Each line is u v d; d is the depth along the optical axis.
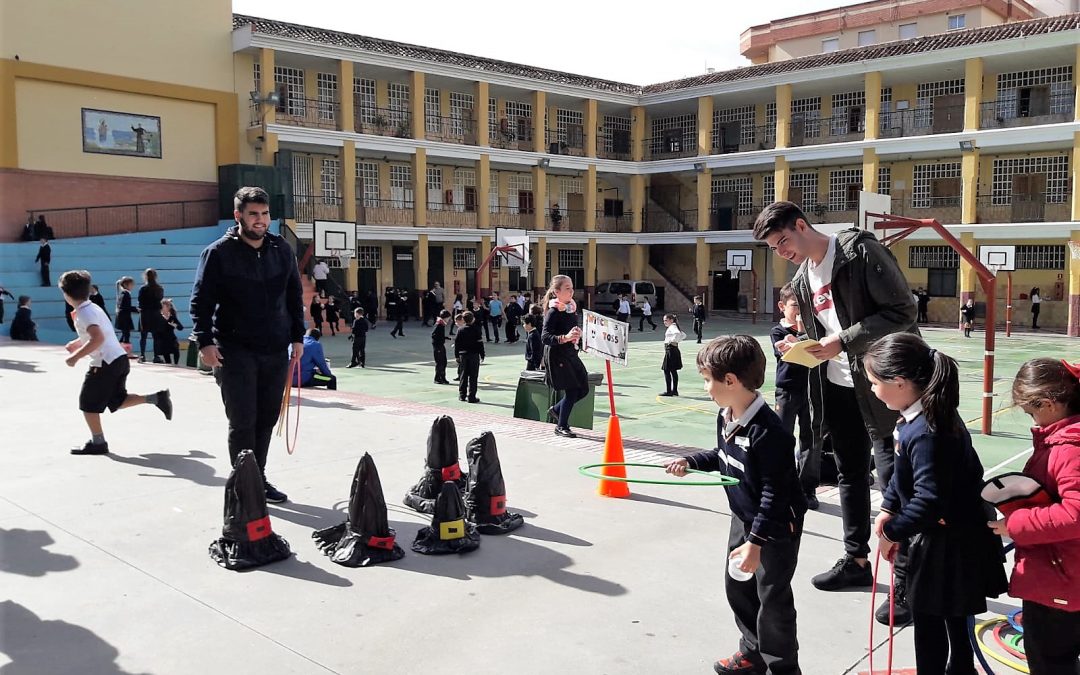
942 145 32.44
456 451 6.05
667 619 4.09
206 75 30.58
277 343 5.91
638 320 38.34
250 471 4.80
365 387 16.09
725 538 5.31
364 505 4.86
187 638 3.83
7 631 3.87
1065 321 33.16
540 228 38.72
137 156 29.16
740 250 39.66
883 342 3.13
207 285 5.62
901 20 46.16
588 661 3.65
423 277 35.31
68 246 24.98
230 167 29.92
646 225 42.94
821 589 4.57
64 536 5.19
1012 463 9.45
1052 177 33.22
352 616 4.10
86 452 7.28
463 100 38.38
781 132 36.41
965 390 15.84
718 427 3.56
